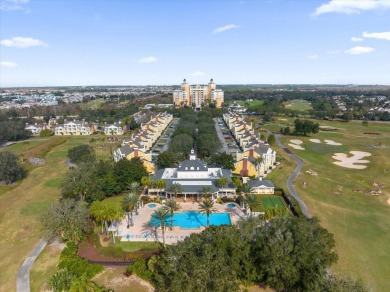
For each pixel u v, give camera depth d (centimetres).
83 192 12319
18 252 9225
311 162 18662
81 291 6869
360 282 6569
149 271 7938
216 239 7606
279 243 7269
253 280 7519
